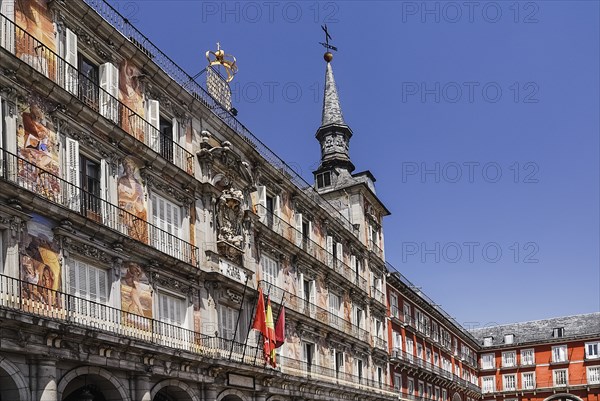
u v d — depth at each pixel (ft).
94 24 79.61
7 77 64.90
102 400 75.72
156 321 82.12
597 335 261.65
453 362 235.20
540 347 271.49
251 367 97.55
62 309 67.46
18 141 65.82
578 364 262.26
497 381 275.18
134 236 80.94
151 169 86.07
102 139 78.13
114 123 78.54
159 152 87.97
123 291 77.82
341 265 147.13
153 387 79.46
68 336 65.62
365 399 144.56
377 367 159.33
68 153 71.72
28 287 64.03
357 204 164.96
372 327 161.58
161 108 92.12
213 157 99.66
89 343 68.59
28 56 68.69
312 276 132.26
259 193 114.73
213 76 108.99
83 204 74.49
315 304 131.23
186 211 93.25
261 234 112.98
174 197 91.09
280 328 104.42
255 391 102.27
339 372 135.64
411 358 185.88
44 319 62.18
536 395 266.77
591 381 257.96
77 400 72.38
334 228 146.92
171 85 93.20
